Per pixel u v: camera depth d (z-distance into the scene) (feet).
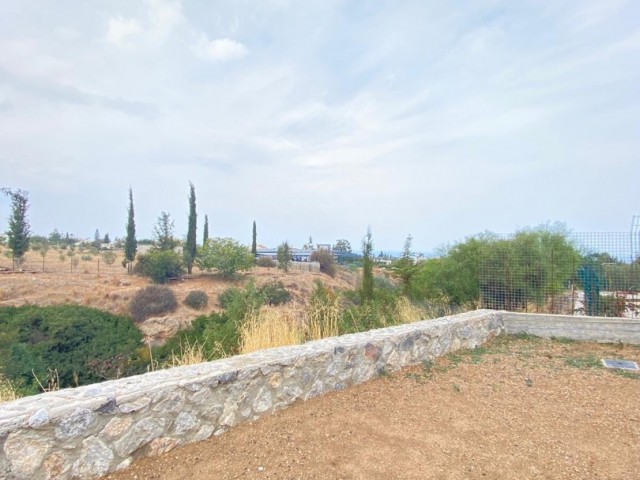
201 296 80.59
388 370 16.29
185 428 9.78
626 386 15.20
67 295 76.07
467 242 33.32
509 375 16.57
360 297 31.86
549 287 26.99
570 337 23.77
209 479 8.48
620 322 22.77
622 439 10.73
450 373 16.79
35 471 7.38
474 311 25.45
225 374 10.72
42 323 51.80
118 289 84.43
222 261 104.22
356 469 9.02
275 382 12.08
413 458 9.56
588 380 15.96
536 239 28.71
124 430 8.68
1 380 27.14
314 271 127.13
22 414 7.42
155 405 9.24
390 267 50.06
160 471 8.74
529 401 13.58
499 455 9.77
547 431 11.21
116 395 8.67
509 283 27.84
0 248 110.32
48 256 127.34
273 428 11.03
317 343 14.76
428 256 39.19
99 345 50.88
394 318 25.76
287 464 9.18
